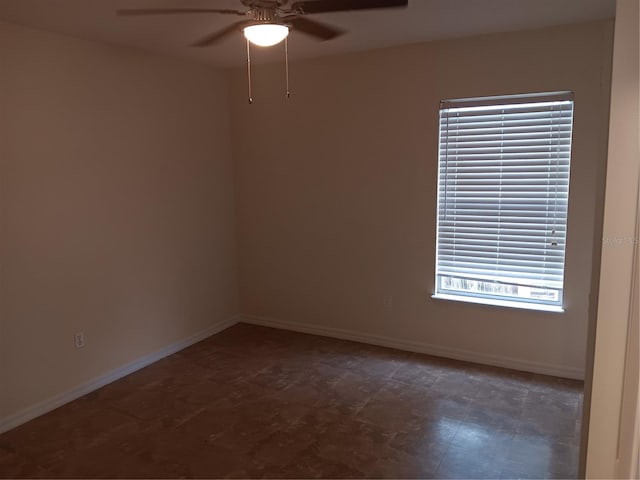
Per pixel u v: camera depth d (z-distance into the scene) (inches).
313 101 170.4
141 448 111.6
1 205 116.3
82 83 133.3
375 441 112.6
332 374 149.1
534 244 143.4
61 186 129.6
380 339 171.9
